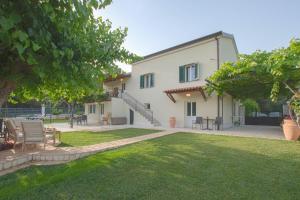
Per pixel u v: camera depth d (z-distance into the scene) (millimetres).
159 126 19938
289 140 9711
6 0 2445
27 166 6109
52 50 2881
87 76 3824
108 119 23391
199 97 17766
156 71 21562
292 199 3668
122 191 4078
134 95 24141
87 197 3857
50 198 3840
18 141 7750
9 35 2404
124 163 5949
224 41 17156
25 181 4777
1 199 3832
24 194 4023
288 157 6441
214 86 14320
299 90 10914
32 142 7625
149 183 4453
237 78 12234
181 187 4223
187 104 18828
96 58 4457
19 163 6258
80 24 3426
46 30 2916
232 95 17766
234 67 11562
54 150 7664
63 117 35219
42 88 5059
